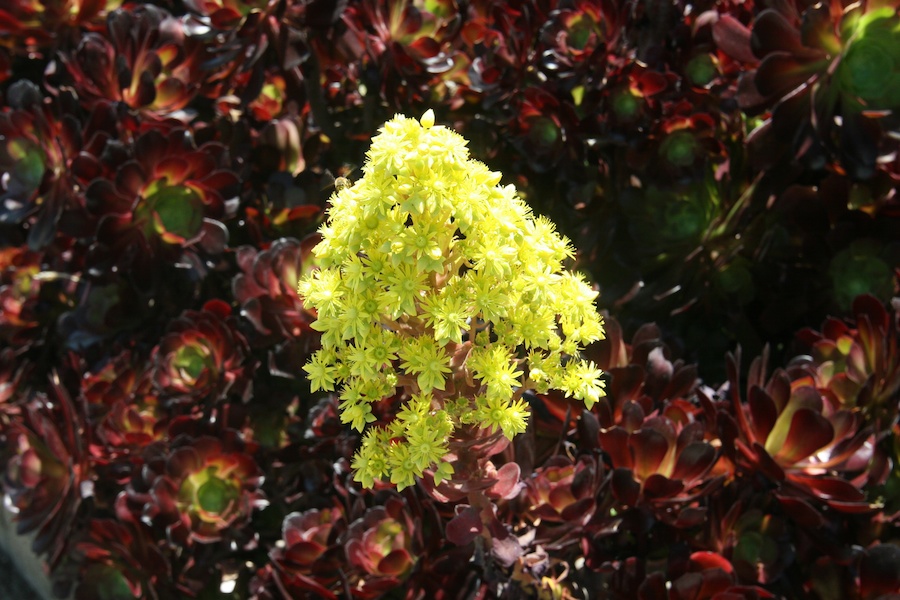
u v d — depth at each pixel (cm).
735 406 94
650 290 112
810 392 93
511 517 92
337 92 121
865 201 107
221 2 110
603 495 94
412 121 68
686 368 98
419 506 94
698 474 92
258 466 108
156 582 108
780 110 100
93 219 109
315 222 113
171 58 114
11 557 138
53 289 127
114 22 111
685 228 110
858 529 96
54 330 128
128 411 110
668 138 108
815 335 102
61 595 116
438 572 94
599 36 107
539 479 93
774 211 109
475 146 116
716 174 110
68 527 110
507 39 110
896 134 100
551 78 110
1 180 118
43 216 113
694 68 109
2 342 132
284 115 117
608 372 96
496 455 91
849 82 100
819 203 104
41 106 115
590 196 110
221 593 110
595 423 92
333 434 103
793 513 93
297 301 103
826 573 95
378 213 68
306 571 99
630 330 112
